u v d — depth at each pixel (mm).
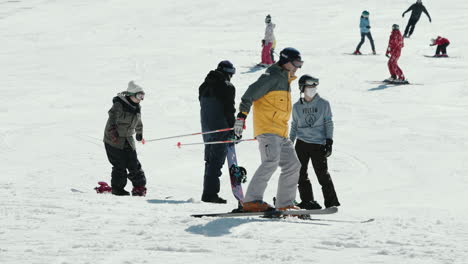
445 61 27875
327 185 8742
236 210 7332
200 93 10016
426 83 23812
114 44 34719
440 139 16109
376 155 14758
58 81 26094
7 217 6590
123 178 10273
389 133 16984
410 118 18734
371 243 5414
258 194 7277
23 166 14398
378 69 26703
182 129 18531
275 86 7301
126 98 10109
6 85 25297
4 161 14930
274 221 6703
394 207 9273
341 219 7430
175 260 4719
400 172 13141
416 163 13852
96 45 34531
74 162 14914
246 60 29594
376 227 6324
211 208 8023
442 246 5258
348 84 24016
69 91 24281
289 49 7305
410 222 6742
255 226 6262
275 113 7312
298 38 34969
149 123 19266
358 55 29953
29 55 31969
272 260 4734
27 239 5473
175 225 6234
